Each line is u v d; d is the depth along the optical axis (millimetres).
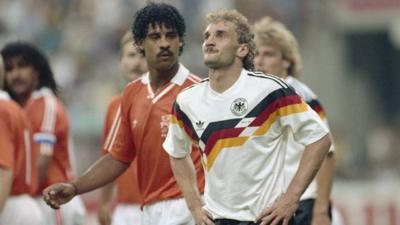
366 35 68938
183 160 21578
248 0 66375
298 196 19922
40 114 29391
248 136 20172
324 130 20188
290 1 67625
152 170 23859
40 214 26734
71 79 66500
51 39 70188
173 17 23188
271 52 26422
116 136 24062
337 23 67750
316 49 67000
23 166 26125
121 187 29719
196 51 65938
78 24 71062
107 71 67312
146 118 23625
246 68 20734
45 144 29250
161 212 23859
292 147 25125
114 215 30016
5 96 25547
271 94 20172
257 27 26656
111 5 71500
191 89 20875
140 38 23391
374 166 63094
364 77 69625
